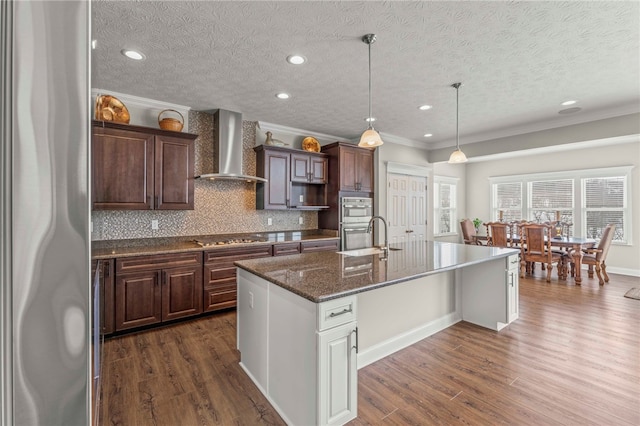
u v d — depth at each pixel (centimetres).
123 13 201
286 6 197
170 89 327
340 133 525
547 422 174
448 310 317
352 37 233
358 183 505
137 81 306
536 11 204
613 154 560
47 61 46
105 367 236
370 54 258
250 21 212
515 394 200
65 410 48
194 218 394
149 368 236
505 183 724
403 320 268
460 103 379
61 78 46
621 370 228
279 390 187
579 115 427
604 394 199
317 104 377
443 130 504
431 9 201
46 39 46
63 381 47
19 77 44
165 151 338
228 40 236
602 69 290
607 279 492
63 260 47
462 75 301
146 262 304
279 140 471
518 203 701
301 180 463
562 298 405
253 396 203
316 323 156
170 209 340
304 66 279
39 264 45
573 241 496
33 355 45
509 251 298
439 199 733
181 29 221
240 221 432
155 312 309
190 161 356
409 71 291
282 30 223
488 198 752
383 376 222
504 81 315
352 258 255
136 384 214
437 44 244
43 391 46
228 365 241
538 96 358
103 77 297
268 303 199
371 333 241
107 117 303
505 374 224
